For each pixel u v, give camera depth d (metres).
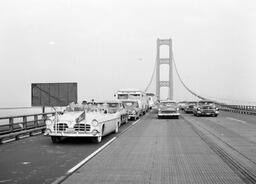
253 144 13.48
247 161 9.76
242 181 7.38
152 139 15.27
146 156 10.62
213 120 29.62
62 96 22.31
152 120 30.05
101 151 11.69
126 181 7.39
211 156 10.61
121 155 10.82
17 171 8.41
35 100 22.31
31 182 7.30
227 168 8.76
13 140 14.99
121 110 23.44
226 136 16.48
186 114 43.12
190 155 10.80
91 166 9.04
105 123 15.17
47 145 13.35
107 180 7.48
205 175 7.96
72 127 13.62
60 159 10.10
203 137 16.03
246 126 22.66
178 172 8.28
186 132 18.61
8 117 15.18
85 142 14.23
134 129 20.64
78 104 15.99
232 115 39.44
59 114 14.95
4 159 10.11
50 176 7.86
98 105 17.75
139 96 36.03
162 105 33.00
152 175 7.96
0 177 7.77
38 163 9.47
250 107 42.12
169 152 11.42
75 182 7.30
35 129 17.38
